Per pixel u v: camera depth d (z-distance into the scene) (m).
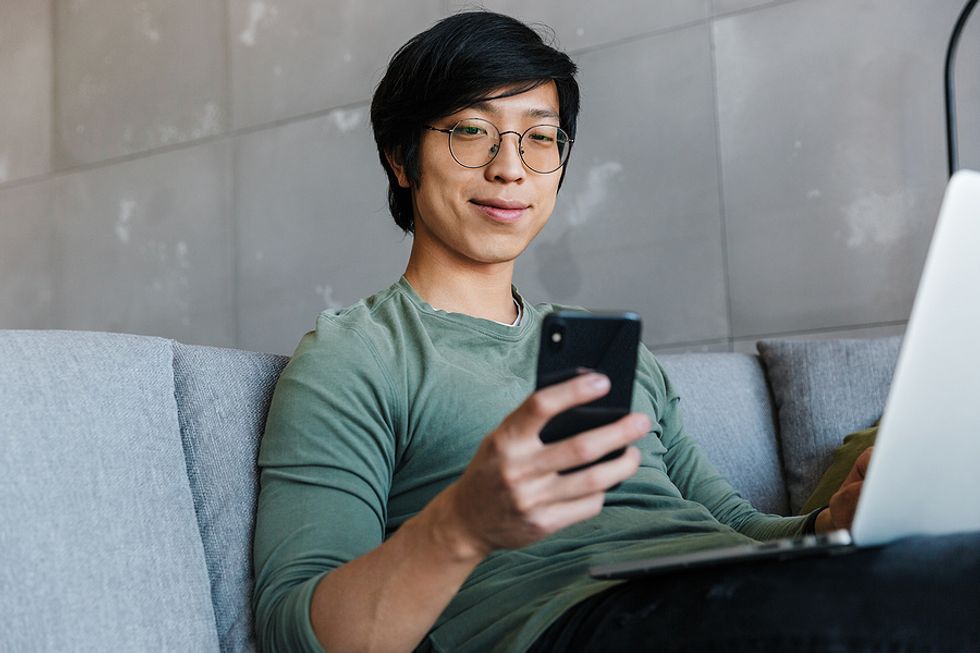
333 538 1.06
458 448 1.21
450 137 1.37
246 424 1.28
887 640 0.70
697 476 1.49
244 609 1.18
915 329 0.69
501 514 0.79
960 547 0.73
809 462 2.09
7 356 1.07
